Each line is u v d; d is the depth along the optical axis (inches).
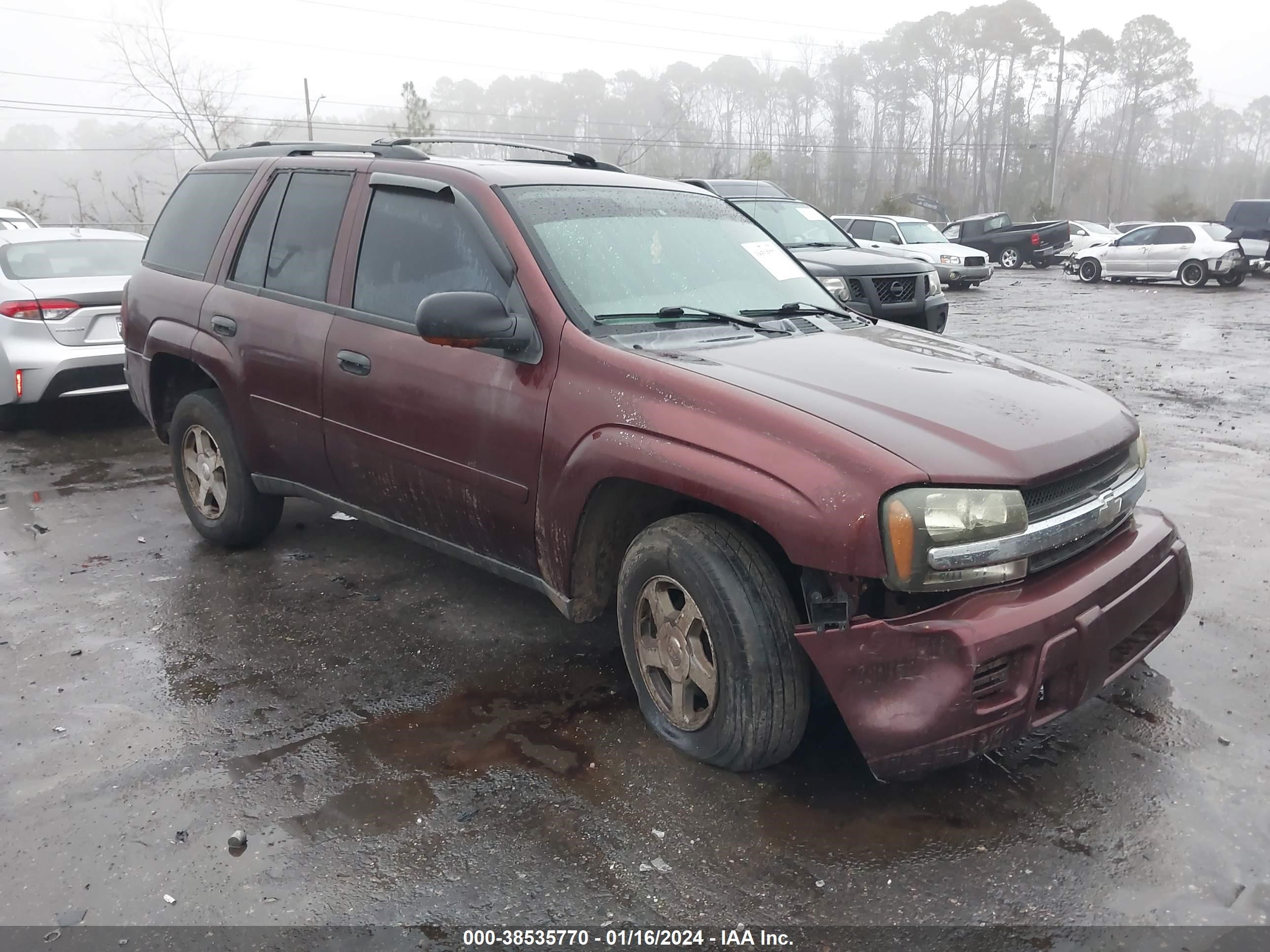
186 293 185.3
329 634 158.1
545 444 126.3
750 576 109.1
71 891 98.9
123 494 239.6
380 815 110.8
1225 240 919.0
